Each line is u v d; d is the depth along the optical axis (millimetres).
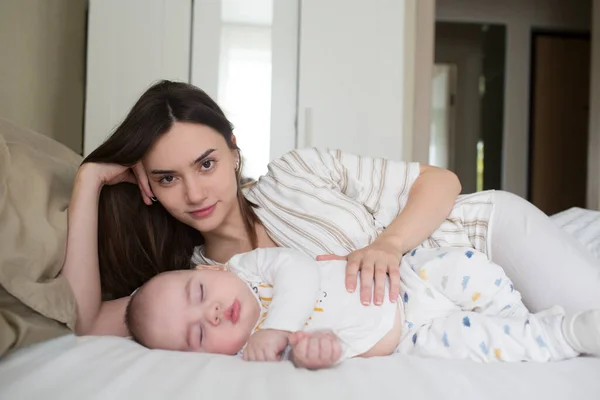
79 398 609
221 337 923
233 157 1162
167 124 1025
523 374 709
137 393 619
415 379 675
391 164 1263
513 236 1095
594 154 3355
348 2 2387
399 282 975
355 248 1174
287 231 1190
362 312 938
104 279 1237
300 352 733
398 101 2404
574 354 842
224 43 2373
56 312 838
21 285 806
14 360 756
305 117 2371
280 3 2383
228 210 1117
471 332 894
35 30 1985
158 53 2355
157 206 1247
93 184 1060
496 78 4715
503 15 4582
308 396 613
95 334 1021
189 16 2367
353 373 705
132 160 1053
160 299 960
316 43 2377
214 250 1251
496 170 4699
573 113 4594
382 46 2400
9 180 903
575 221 1672
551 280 1022
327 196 1216
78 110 2447
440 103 4945
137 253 1252
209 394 616
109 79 2334
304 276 950
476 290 984
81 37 2473
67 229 986
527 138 4559
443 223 1200
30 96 1955
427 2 2617
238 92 2371
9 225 844
